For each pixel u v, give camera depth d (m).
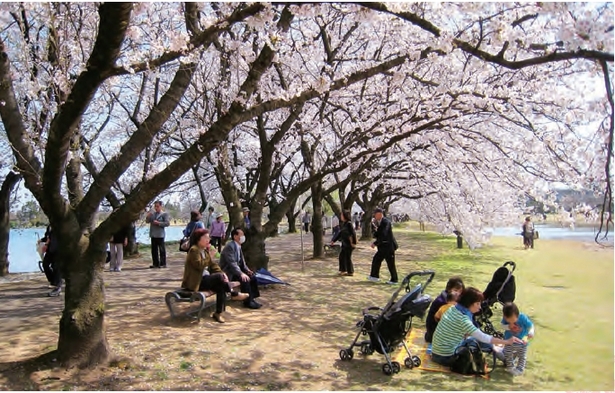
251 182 24.94
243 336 6.98
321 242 17.08
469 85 9.11
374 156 12.52
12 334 6.73
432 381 5.57
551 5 4.36
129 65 4.91
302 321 8.01
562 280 13.16
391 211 42.78
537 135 8.74
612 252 16.95
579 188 9.18
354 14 6.10
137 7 5.83
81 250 5.41
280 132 10.57
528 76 9.27
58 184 5.17
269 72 11.08
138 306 8.56
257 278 9.74
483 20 5.66
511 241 27.11
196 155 5.36
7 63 5.19
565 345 7.28
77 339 5.39
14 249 21.77
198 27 6.62
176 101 5.74
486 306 7.50
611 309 9.57
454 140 10.32
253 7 4.96
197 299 7.45
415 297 6.06
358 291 10.84
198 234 7.66
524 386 5.55
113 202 17.03
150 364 5.64
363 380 5.52
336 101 12.20
